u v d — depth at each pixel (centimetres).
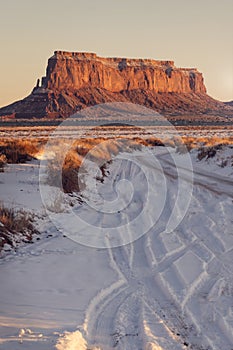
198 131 10450
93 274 1132
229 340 786
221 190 2466
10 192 1944
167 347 737
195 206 2030
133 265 1234
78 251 1338
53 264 1201
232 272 1155
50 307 890
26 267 1162
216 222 1705
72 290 1007
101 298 977
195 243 1427
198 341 785
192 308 927
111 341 768
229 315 880
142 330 798
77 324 799
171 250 1343
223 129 12162
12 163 2888
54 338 702
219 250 1356
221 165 3512
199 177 2997
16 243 1362
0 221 1405
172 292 1000
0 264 1183
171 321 863
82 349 705
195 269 1160
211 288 1037
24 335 713
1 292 973
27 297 946
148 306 931
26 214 1574
